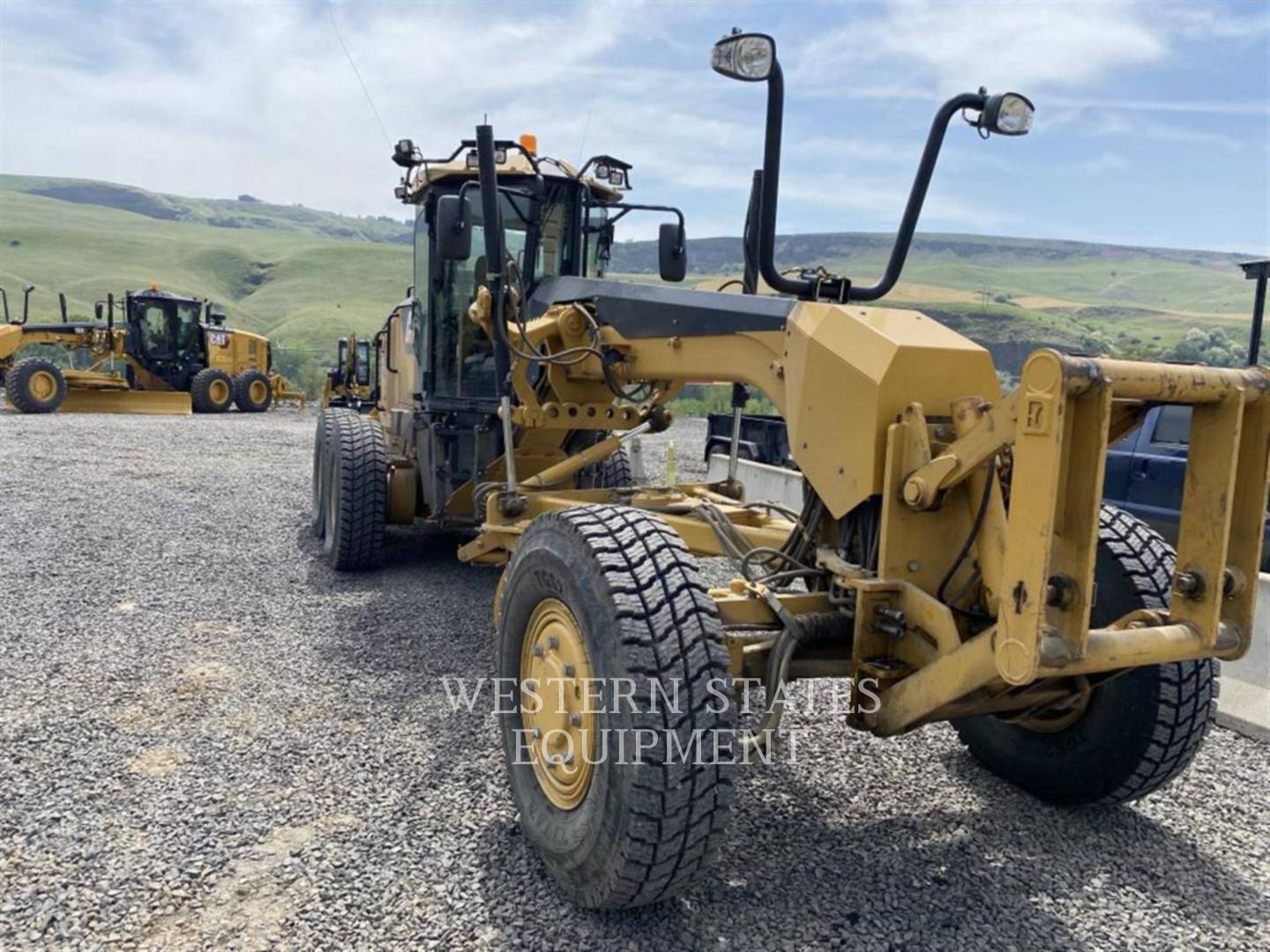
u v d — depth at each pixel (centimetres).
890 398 285
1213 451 253
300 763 374
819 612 319
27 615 550
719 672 266
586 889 276
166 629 535
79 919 272
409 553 752
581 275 650
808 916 286
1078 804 354
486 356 653
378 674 477
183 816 330
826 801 359
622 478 687
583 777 285
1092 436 228
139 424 1823
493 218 430
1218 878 316
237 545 755
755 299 348
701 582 279
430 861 308
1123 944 279
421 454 692
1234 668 469
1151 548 336
